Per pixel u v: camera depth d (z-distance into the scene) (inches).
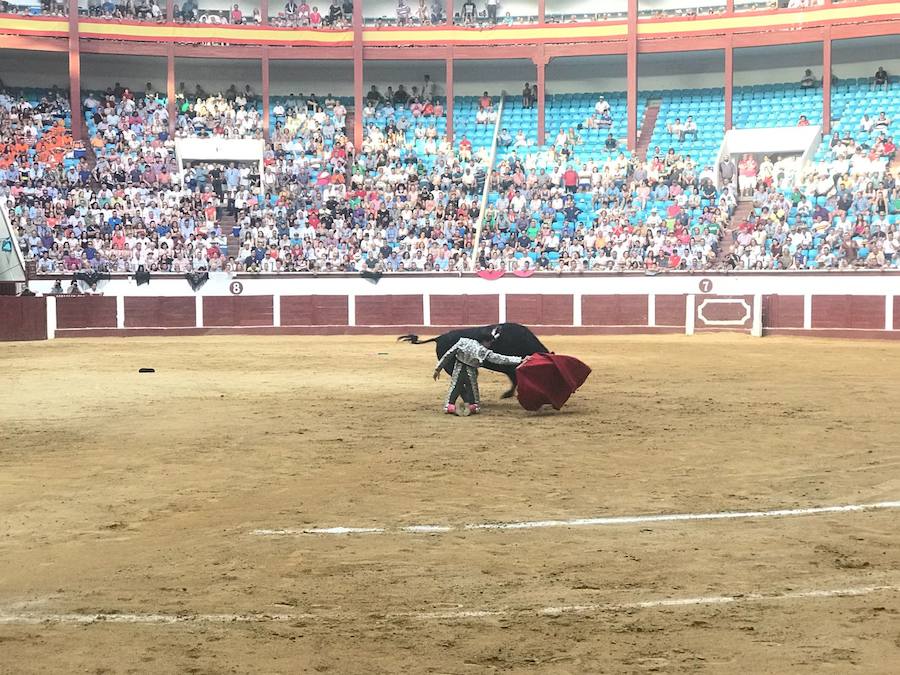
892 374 686.5
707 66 1599.4
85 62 1588.3
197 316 1238.9
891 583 203.5
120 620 183.9
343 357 863.1
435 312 1249.4
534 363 470.9
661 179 1376.7
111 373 713.6
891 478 317.1
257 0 1646.2
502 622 180.5
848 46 1517.0
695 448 375.6
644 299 1212.5
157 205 1348.4
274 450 375.6
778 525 256.1
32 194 1320.1
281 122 1544.0
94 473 332.2
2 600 197.5
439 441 395.2
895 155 1320.1
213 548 237.1
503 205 1360.7
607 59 1611.7
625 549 232.8
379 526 257.9
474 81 1660.9
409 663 160.4
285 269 1278.3
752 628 175.5
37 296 1170.0
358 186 1417.3
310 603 193.8
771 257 1214.9
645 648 166.1
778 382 629.6
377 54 1544.0
